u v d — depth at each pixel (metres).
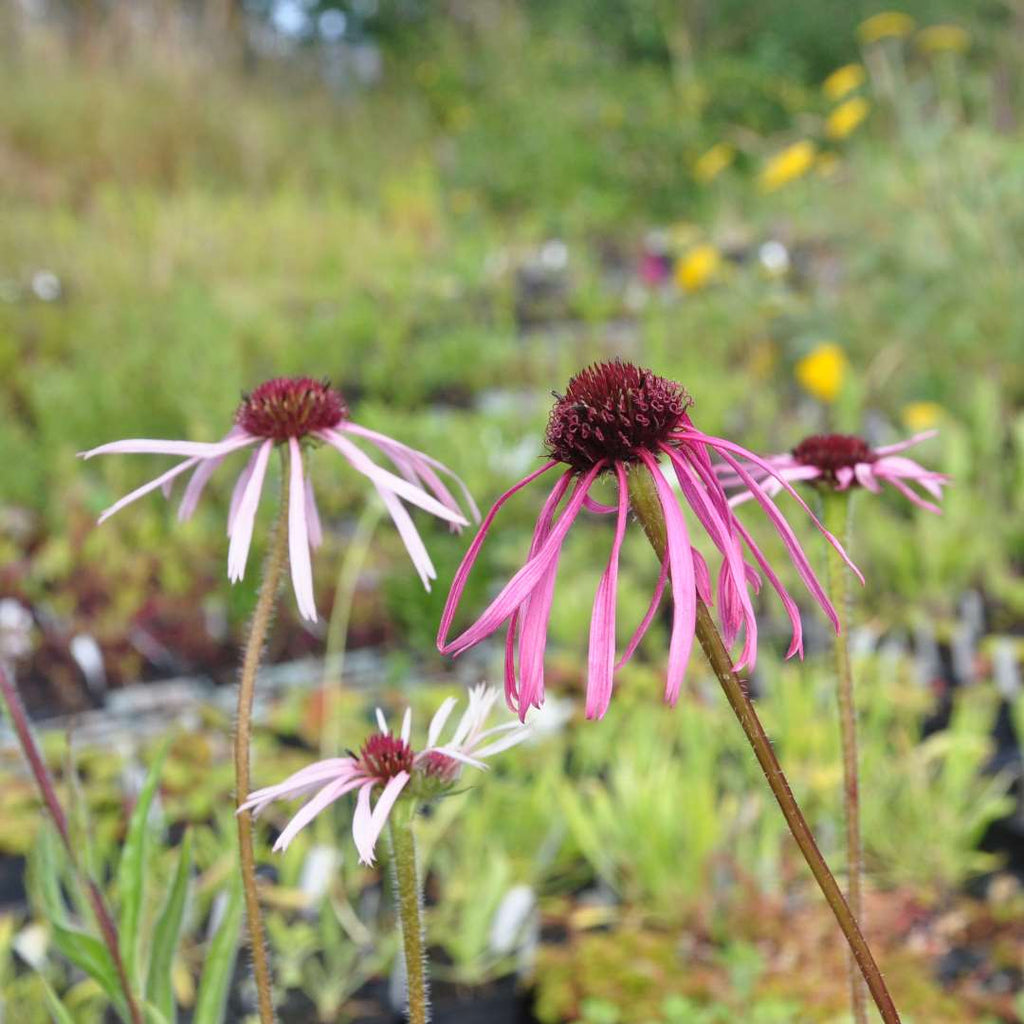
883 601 4.32
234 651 4.35
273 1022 1.22
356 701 3.77
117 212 9.24
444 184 11.56
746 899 2.78
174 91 11.83
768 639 4.04
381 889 2.98
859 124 10.38
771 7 14.37
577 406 0.96
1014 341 5.61
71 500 5.02
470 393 6.83
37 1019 2.42
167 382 5.89
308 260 8.97
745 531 0.95
